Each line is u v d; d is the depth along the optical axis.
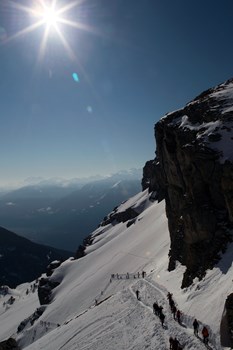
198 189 49.22
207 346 29.92
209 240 45.78
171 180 63.94
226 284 35.66
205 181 48.22
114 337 40.91
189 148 50.59
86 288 105.94
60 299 118.50
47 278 163.62
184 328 34.94
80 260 167.12
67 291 124.69
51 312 105.88
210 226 46.34
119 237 158.88
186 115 61.28
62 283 150.75
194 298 38.78
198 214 48.12
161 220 122.25
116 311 50.81
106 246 160.88
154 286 54.75
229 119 51.50
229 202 43.03
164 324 37.72
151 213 151.38
